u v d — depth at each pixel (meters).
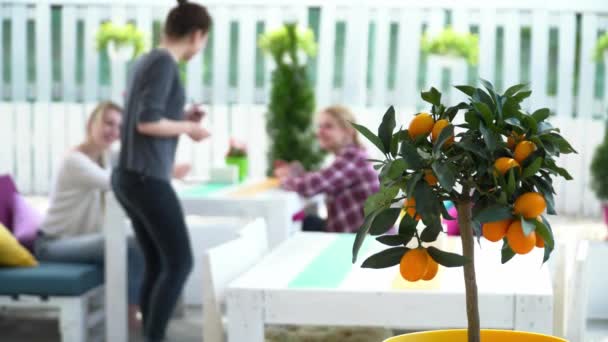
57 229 5.30
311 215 6.25
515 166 1.39
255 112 11.14
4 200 5.53
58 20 11.78
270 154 7.53
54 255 5.15
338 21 11.24
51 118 11.41
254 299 2.60
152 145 4.39
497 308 2.53
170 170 4.49
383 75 11.16
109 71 11.77
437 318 2.56
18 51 11.64
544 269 3.01
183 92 4.61
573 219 10.05
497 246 3.64
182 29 4.55
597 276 5.65
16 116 11.40
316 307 2.58
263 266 3.04
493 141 1.39
